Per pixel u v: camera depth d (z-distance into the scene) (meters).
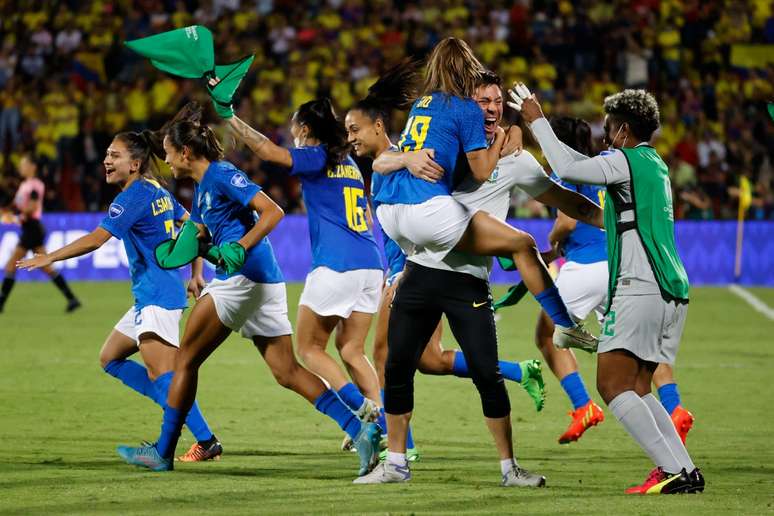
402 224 21.11
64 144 84.25
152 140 25.84
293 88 88.88
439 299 21.36
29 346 46.22
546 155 20.78
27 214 58.34
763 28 97.44
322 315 25.88
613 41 92.38
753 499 20.14
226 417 31.38
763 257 76.75
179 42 22.91
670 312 20.70
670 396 27.11
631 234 20.69
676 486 20.69
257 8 96.19
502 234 20.78
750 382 38.28
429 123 21.11
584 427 27.33
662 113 88.19
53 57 92.06
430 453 26.27
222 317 23.50
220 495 20.56
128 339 26.39
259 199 23.12
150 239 25.34
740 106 90.81
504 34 93.75
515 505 19.58
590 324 51.59
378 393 26.48
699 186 80.94
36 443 26.84
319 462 24.81
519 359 43.28
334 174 25.95
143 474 22.98
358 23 95.25
